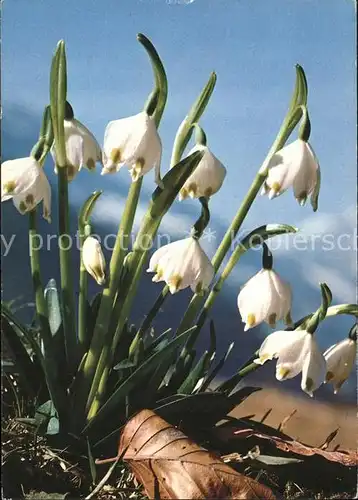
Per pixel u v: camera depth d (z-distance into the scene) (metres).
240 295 0.38
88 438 0.39
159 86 0.36
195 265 0.37
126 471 0.39
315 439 0.45
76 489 0.38
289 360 0.37
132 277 0.39
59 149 0.37
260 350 0.38
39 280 0.38
